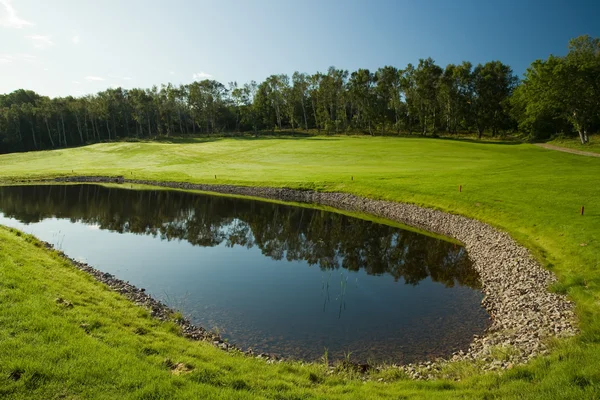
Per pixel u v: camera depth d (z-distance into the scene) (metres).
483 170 48.62
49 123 139.00
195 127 165.12
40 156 98.56
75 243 30.14
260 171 67.50
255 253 28.03
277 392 9.09
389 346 14.17
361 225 36.69
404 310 17.55
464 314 17.05
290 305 18.03
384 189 45.00
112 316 12.96
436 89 114.81
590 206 28.02
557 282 18.25
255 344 14.12
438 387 10.23
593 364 9.79
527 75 81.38
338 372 11.71
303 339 14.62
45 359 8.79
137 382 8.43
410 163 63.50
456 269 23.84
